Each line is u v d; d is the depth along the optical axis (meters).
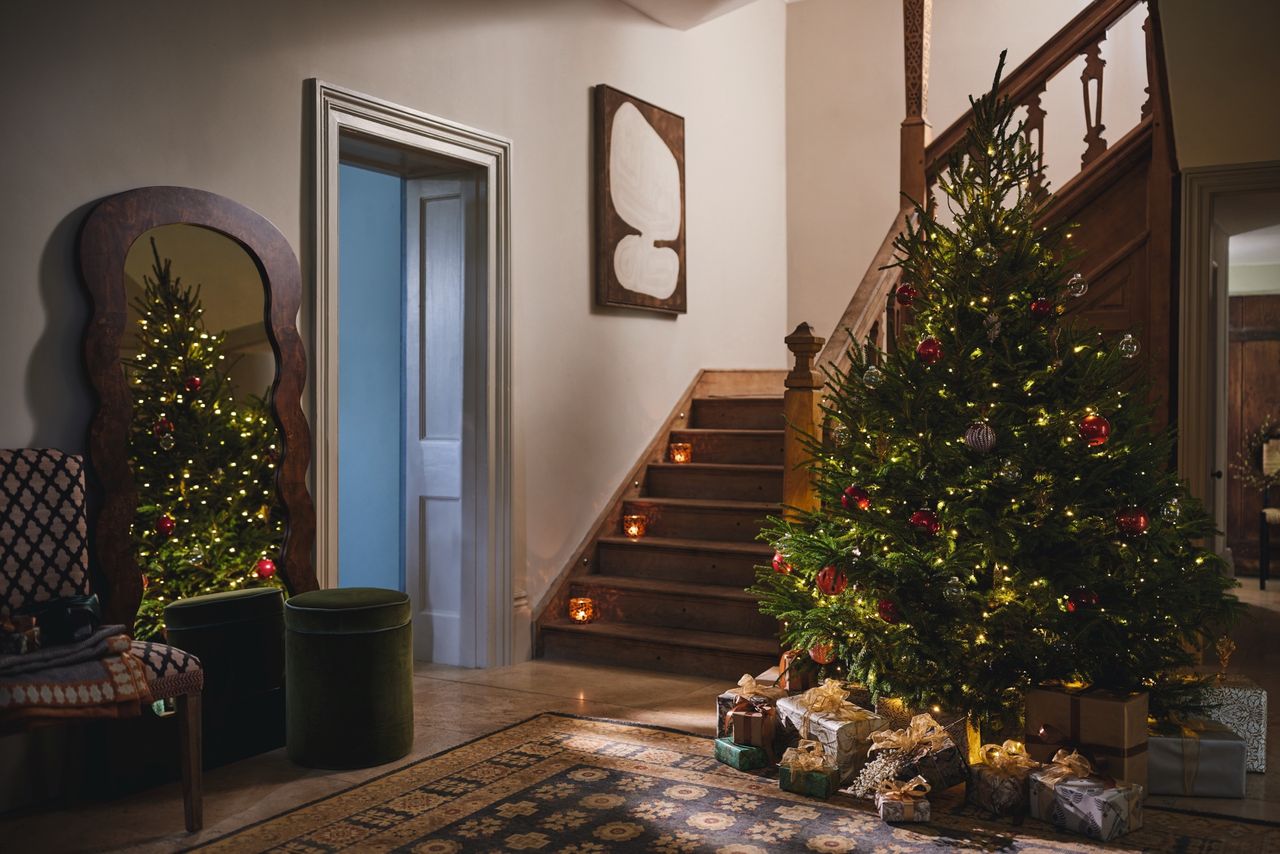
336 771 3.62
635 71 6.21
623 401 6.11
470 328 5.15
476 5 5.01
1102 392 3.55
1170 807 3.27
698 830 3.09
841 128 7.94
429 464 5.33
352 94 4.35
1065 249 3.75
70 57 3.43
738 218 7.41
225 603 3.71
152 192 3.62
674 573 5.64
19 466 3.21
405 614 3.79
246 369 3.93
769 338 7.85
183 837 3.06
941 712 3.59
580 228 5.75
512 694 4.65
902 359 3.69
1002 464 3.38
